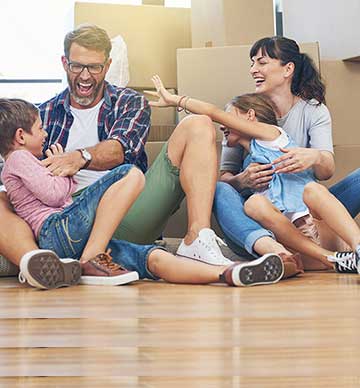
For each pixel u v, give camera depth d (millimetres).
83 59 3025
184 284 2553
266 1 3777
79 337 1729
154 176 2912
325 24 3967
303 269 2912
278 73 3199
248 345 1632
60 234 2627
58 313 2000
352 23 3688
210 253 2639
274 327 1798
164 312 2000
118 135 2982
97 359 1550
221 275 2496
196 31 3863
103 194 2631
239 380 1389
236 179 3070
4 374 1459
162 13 3912
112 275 2523
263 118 3111
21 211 2674
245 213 2861
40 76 5172
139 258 2639
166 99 3090
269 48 3209
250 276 2479
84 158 2830
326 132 3184
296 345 1626
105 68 3072
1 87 5129
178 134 2838
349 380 1375
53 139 3074
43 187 2631
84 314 1981
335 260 2793
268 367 1468
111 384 1387
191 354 1569
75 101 3084
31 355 1587
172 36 3930
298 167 2947
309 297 2232
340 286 2467
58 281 2455
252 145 3082
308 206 2824
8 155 2719
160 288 2449
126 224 2896
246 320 1882
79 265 2535
